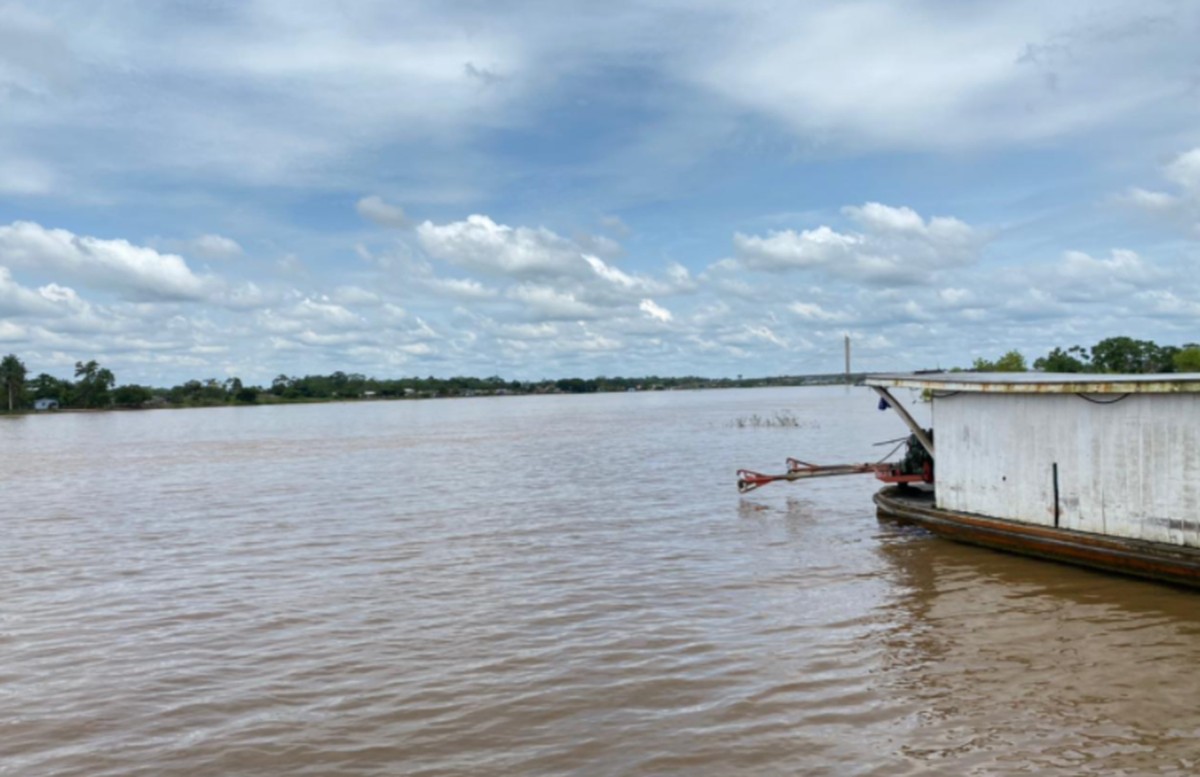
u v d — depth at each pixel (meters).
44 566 19.75
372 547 20.92
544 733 9.88
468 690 11.21
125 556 20.75
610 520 24.17
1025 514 17.17
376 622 14.38
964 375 20.48
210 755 9.57
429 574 17.83
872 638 12.90
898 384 19.98
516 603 15.36
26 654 13.20
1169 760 8.80
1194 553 13.77
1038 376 19.48
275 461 48.78
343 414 156.38
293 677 11.88
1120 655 11.78
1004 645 12.37
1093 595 14.65
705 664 11.92
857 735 9.59
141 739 10.03
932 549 19.00
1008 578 16.08
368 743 9.76
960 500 18.88
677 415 108.12
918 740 9.42
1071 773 8.60
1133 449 14.99
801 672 11.53
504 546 20.64
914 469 23.45
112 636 14.04
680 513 25.20
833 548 19.55
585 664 12.05
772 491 29.72
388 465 44.06
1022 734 9.48
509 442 60.81
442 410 172.12
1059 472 16.39
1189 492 14.10
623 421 93.81
